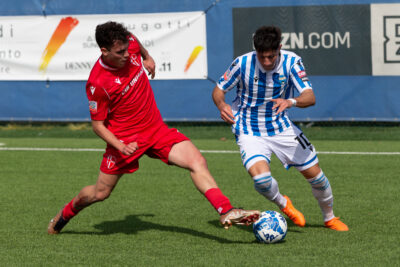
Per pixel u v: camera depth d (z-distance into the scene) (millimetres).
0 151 34719
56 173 28844
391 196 23250
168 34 38938
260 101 17828
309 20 37562
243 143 18125
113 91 16391
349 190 24453
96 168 29891
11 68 40562
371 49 37125
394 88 37125
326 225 19109
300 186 25375
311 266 15211
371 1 36844
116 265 15586
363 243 17250
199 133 39750
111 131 17031
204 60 38719
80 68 39938
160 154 17125
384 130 38750
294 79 17422
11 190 25438
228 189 25219
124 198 23812
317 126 40312
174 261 15828
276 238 17234
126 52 15836
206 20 38500
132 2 39094
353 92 37562
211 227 19500
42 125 43594
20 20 40094
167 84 39281
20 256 16516
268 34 16328
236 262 15633
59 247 17359
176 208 22156
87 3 39438
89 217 21016
